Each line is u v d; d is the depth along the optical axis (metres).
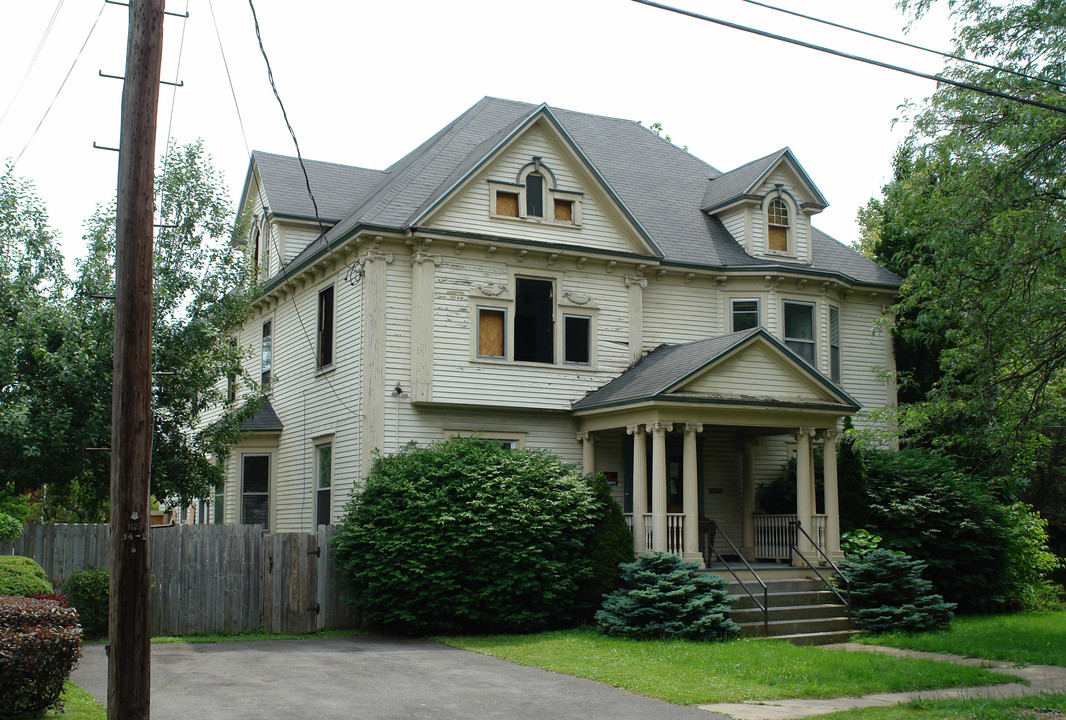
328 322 21.92
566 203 21.86
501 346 20.89
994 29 18.08
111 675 8.66
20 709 9.32
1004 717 10.38
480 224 20.69
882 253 27.94
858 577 18.16
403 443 19.73
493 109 25.84
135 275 9.12
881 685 12.26
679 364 19.94
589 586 17.86
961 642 16.09
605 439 22.00
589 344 21.78
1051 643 16.06
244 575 17.64
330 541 18.09
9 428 17.16
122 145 9.35
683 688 11.95
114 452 8.94
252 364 26.52
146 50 9.46
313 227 24.92
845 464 21.16
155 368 20.59
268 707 10.74
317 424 21.86
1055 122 17.47
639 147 28.02
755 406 19.22
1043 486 28.67
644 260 22.20
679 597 16.38
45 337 18.70
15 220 19.64
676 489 22.50
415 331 19.95
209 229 21.39
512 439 20.84
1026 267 17.80
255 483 24.12
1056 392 20.33
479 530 17.00
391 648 15.67
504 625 17.22
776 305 23.58
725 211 25.23
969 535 21.16
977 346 18.95
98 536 16.62
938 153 19.16
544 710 10.74
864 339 25.48
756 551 22.41
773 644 15.69
